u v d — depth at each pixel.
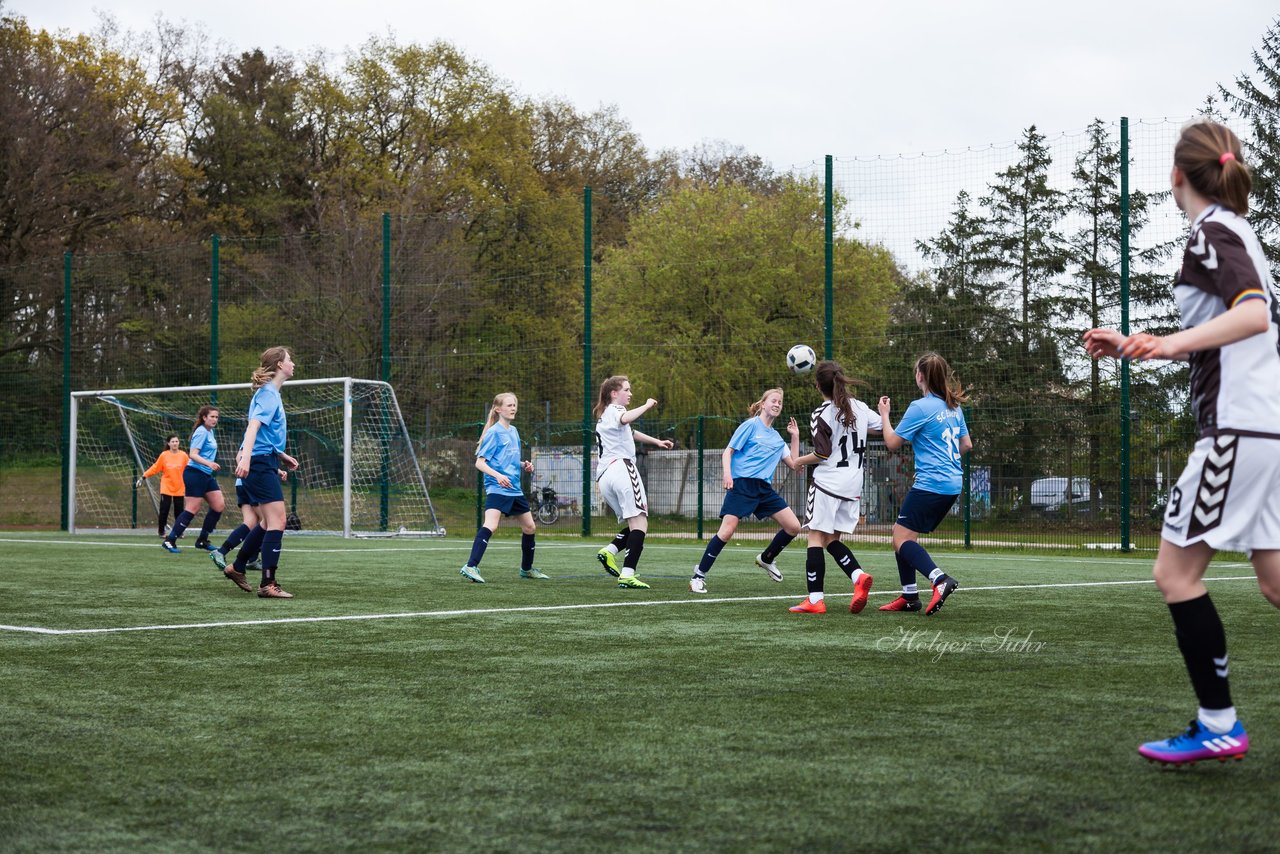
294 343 37.06
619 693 6.34
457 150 51.69
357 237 37.53
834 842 3.63
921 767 4.59
